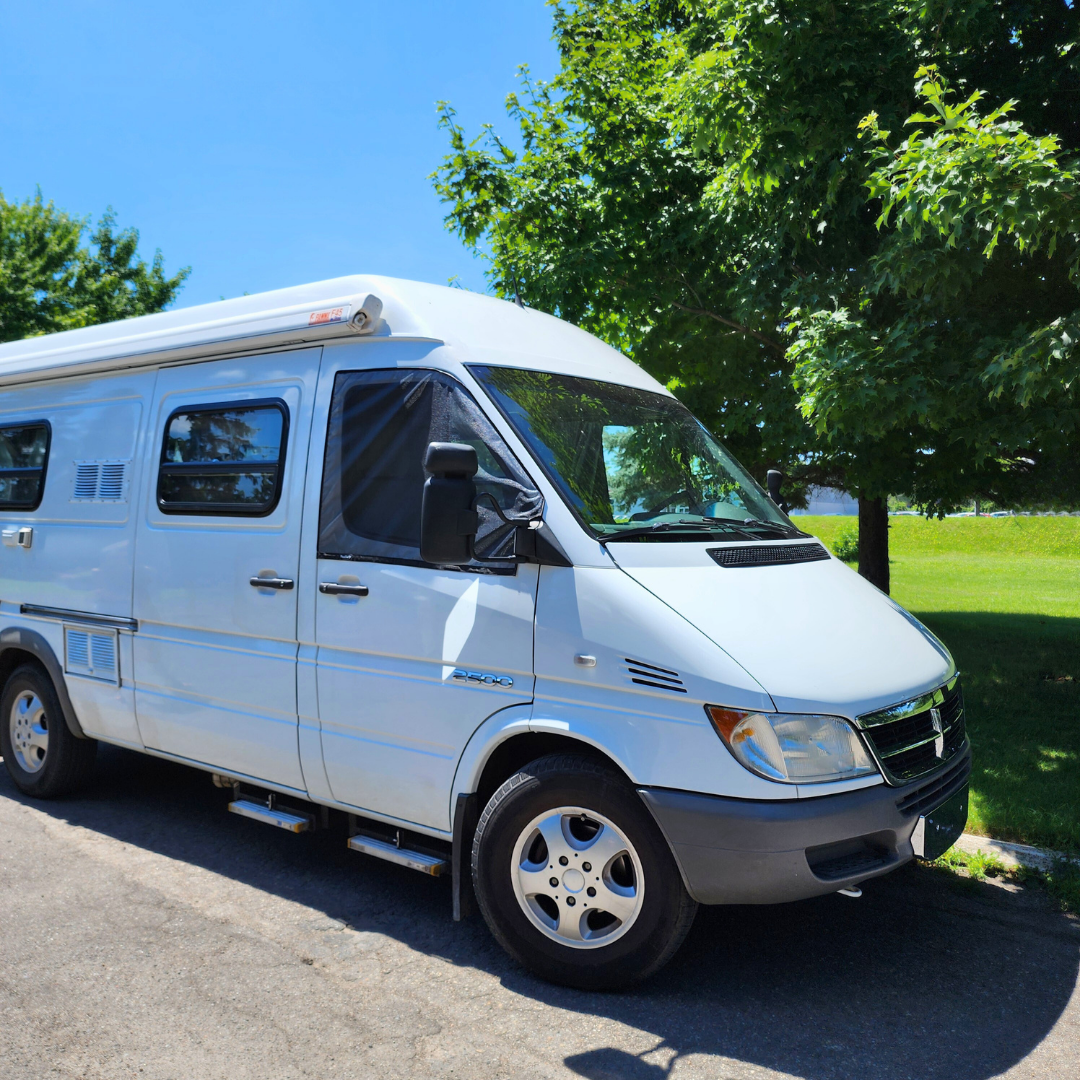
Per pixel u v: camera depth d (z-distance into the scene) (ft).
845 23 21.62
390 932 12.96
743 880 10.30
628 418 13.87
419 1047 10.10
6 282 69.87
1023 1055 10.16
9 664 19.48
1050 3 22.11
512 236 29.81
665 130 29.27
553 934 11.42
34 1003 10.87
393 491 12.98
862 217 23.24
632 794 10.84
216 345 15.43
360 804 13.34
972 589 67.51
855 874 10.49
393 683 12.69
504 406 12.39
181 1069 9.62
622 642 10.87
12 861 15.33
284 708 13.99
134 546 16.34
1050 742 22.04
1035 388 17.62
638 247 28.48
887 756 10.87
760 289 24.44
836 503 42.55
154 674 15.97
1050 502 32.37
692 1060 9.95
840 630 11.79
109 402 17.51
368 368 13.58
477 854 11.78
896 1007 11.12
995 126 16.51
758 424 28.89
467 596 12.01
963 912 13.71
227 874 14.97
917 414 20.34
